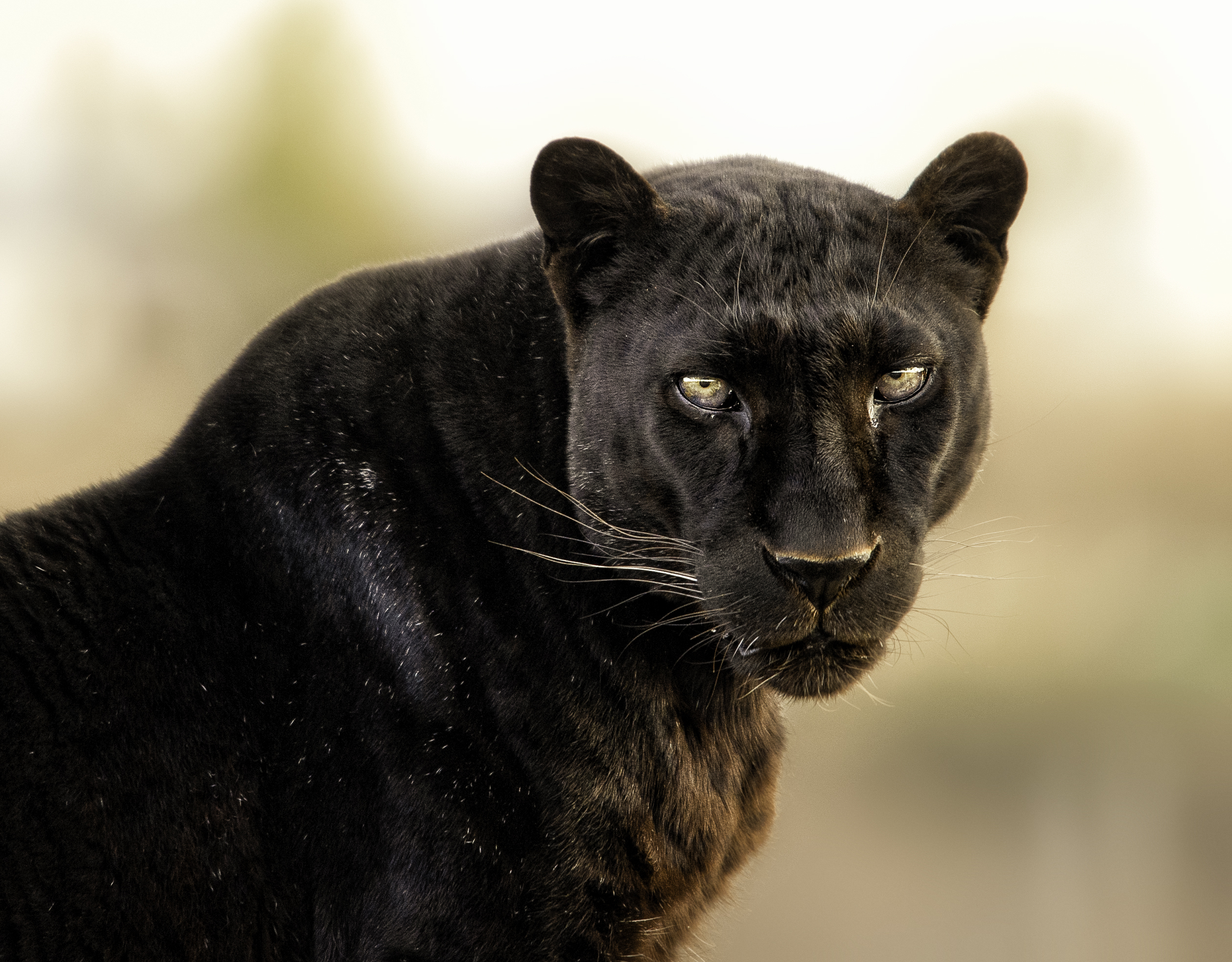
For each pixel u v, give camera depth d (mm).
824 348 4863
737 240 4898
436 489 4914
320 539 4910
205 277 17391
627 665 4918
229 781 4898
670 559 4910
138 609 4906
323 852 4902
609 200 4910
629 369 4898
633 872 4910
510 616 4906
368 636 4902
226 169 18469
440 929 4883
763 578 4871
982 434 4953
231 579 4918
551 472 4922
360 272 4969
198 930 4891
